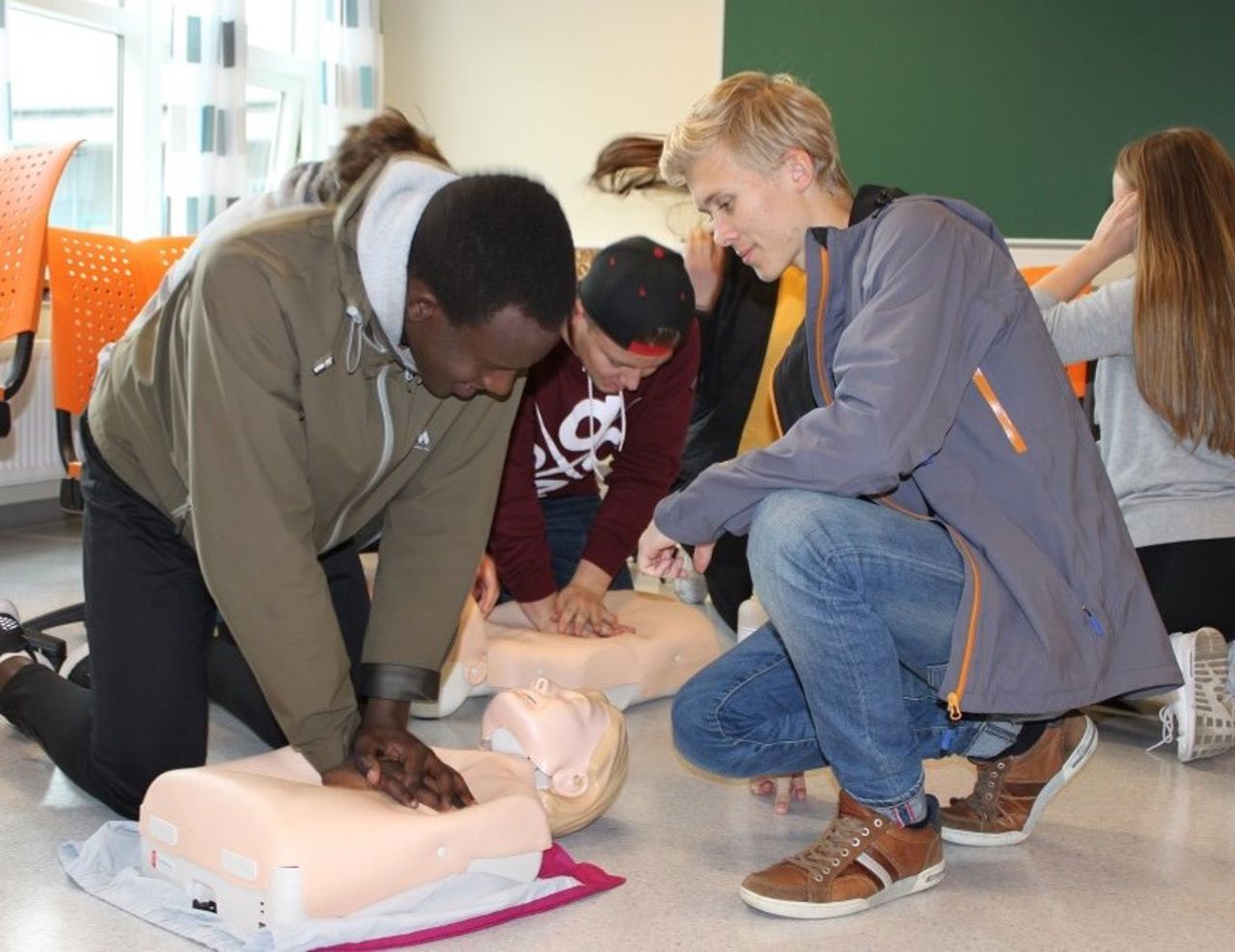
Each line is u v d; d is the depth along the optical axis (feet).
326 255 4.35
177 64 14.57
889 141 16.98
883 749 4.99
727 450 9.82
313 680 4.50
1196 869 5.57
